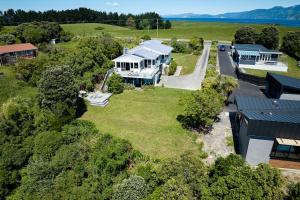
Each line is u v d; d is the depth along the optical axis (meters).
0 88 38.41
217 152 25.97
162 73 53.41
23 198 20.64
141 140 28.31
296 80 37.38
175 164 19.30
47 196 19.92
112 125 31.83
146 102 38.75
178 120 32.88
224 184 15.88
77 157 24.27
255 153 23.11
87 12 152.88
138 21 146.25
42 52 67.69
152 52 51.78
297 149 22.34
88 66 45.72
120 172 23.14
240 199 14.60
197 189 17.41
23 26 80.12
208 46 87.50
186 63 61.03
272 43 77.75
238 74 52.31
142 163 24.28
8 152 24.81
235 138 28.36
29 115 30.78
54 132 27.41
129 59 45.44
